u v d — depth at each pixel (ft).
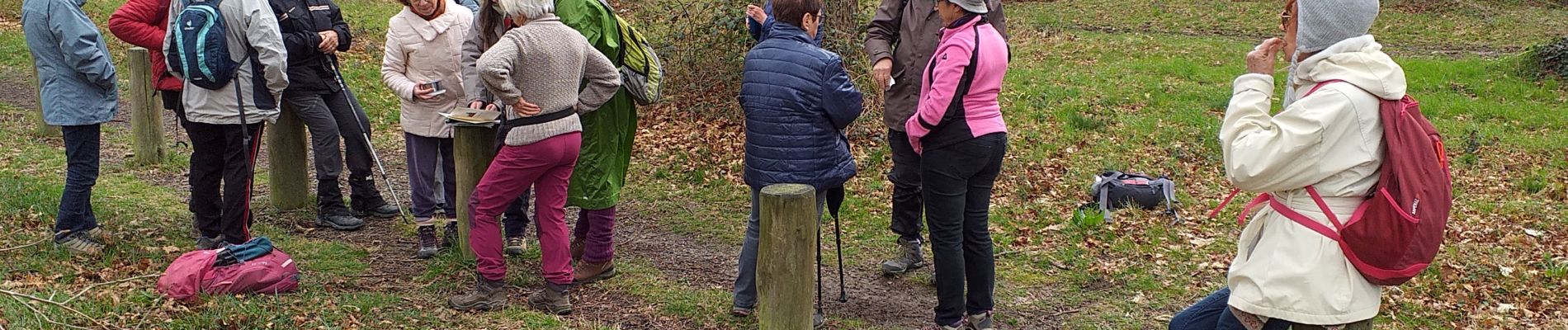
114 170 23.12
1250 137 9.61
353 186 19.62
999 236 20.26
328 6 18.37
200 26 15.30
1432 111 37.06
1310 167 9.39
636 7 33.35
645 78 15.72
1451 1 74.59
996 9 14.98
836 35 29.19
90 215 16.84
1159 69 45.78
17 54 40.06
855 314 15.76
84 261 15.90
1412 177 9.21
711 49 31.83
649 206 22.27
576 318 14.70
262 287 14.58
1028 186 24.43
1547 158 29.73
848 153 14.06
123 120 29.37
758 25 16.76
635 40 15.67
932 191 13.34
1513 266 18.76
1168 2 77.97
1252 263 10.02
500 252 14.53
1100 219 20.81
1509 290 17.43
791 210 11.73
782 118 13.23
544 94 13.23
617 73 14.30
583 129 15.33
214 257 14.44
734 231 20.53
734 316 15.06
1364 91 9.25
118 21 16.08
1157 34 64.80
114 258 15.99
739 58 31.35
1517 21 68.80
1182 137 31.12
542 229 14.42
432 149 17.19
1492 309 16.55
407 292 15.43
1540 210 23.63
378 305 14.60
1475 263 18.78
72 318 13.25
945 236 13.51
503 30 14.71
